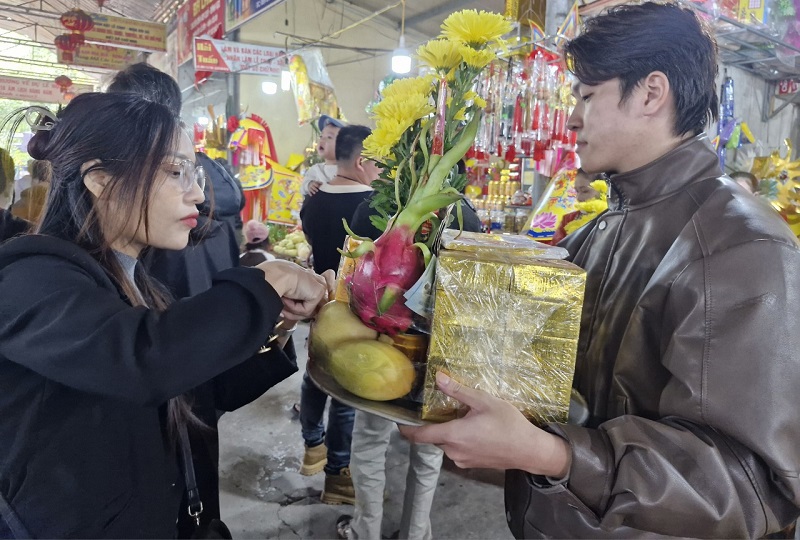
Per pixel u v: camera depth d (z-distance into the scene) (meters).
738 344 0.61
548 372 0.71
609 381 0.82
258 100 7.20
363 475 1.72
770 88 3.62
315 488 2.23
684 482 0.60
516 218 3.40
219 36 6.00
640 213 0.83
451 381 0.66
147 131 0.76
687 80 0.74
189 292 1.63
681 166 0.79
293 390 3.15
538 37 2.34
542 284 0.70
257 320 0.70
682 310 0.67
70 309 0.66
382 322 0.77
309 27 7.56
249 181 4.59
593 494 0.63
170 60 9.18
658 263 0.79
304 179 3.70
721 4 2.17
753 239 0.65
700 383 0.63
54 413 0.74
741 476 0.61
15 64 15.68
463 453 0.65
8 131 0.84
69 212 0.79
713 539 0.61
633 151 0.81
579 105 0.86
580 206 2.03
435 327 0.70
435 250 0.79
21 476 0.73
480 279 0.69
